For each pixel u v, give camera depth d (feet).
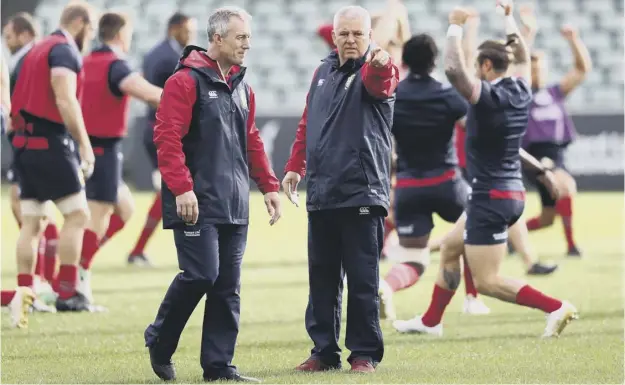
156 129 70.38
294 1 388.37
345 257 76.07
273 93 357.61
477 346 90.68
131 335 97.04
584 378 74.43
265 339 95.66
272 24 379.96
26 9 368.89
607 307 114.21
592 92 355.36
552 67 366.02
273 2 387.75
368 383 71.00
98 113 118.73
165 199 71.56
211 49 72.08
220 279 73.26
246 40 71.67
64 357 85.15
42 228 113.29
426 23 377.50
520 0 383.24
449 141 103.81
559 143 165.17
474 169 93.15
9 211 246.27
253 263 163.84
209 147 71.36
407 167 105.40
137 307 116.78
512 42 92.79
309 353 87.56
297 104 355.15
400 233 107.65
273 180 76.13
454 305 120.78
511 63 92.89
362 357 76.59
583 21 379.96
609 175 295.69
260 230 220.02
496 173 92.53
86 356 85.66
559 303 94.07
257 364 81.76
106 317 109.19
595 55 369.30
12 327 101.96
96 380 74.49
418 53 101.19
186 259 71.26
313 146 75.66
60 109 104.12
